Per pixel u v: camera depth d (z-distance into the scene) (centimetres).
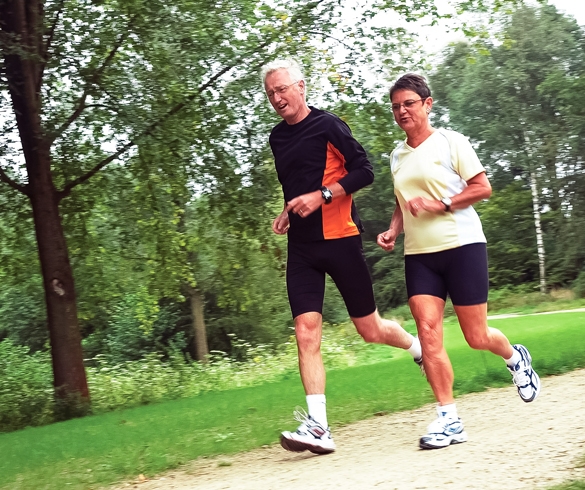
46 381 1659
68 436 828
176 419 846
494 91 5038
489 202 5103
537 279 5125
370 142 1642
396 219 578
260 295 2092
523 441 470
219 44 1521
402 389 855
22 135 1506
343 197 559
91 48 1441
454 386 817
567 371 851
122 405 1576
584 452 414
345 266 566
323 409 541
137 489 495
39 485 533
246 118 1598
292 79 556
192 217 1770
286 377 1802
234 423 752
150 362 1786
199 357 3441
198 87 1536
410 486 387
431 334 514
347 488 403
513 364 569
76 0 1477
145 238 1770
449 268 523
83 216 1728
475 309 524
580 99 4519
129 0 1416
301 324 556
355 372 1198
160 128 1457
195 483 489
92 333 3462
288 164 563
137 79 1465
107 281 1925
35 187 1517
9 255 1842
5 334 3681
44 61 1359
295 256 567
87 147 1623
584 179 4759
